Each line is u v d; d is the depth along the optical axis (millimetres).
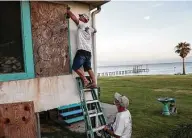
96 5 7145
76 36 6441
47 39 5777
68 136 6812
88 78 6684
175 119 8508
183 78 25531
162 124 7879
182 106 10695
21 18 5328
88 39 6117
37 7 5586
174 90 15859
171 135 6797
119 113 4398
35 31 5547
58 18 6016
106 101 12156
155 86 18344
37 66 5578
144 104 11133
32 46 5484
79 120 8305
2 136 4371
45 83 5707
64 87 6082
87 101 5941
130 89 16891
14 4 5309
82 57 5961
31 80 5453
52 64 5875
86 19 6250
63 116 8023
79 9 6695
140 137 6668
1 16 5219
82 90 6156
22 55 5406
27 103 4695
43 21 5703
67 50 6227
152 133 6984
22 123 4598
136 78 27609
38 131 5484
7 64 5262
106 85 19984
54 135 6875
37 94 5555
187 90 15766
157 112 9547
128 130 4348
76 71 6012
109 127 4562
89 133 5566
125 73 73250
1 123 4375
